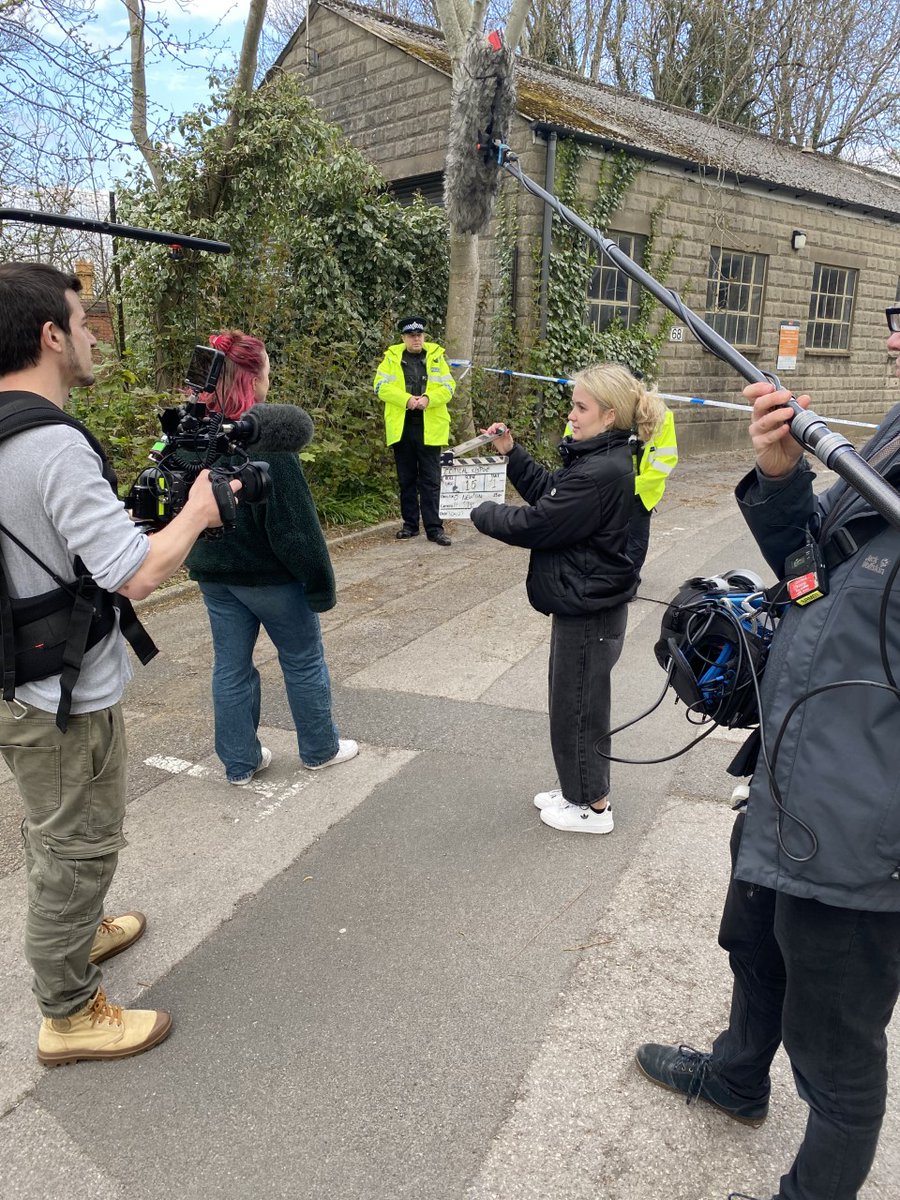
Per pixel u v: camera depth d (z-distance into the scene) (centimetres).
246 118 898
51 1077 228
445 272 1063
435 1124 212
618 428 301
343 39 1285
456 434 905
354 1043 237
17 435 182
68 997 225
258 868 317
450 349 907
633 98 1620
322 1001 253
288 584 342
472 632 562
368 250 984
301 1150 205
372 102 1258
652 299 1212
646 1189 195
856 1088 159
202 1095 221
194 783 378
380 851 327
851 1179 164
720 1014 246
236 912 293
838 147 2131
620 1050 234
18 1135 210
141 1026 236
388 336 943
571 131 1023
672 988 256
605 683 321
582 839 334
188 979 262
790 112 2048
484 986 258
